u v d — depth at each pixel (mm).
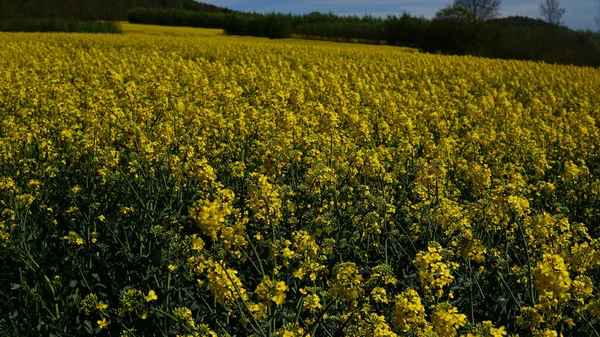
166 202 5996
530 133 10703
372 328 3611
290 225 5695
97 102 9492
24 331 4707
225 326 4242
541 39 49281
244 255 4531
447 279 3707
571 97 18953
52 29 50969
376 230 5395
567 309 4215
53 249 5570
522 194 6043
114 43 30484
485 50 52156
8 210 5590
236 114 8836
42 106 9977
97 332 4465
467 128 12445
